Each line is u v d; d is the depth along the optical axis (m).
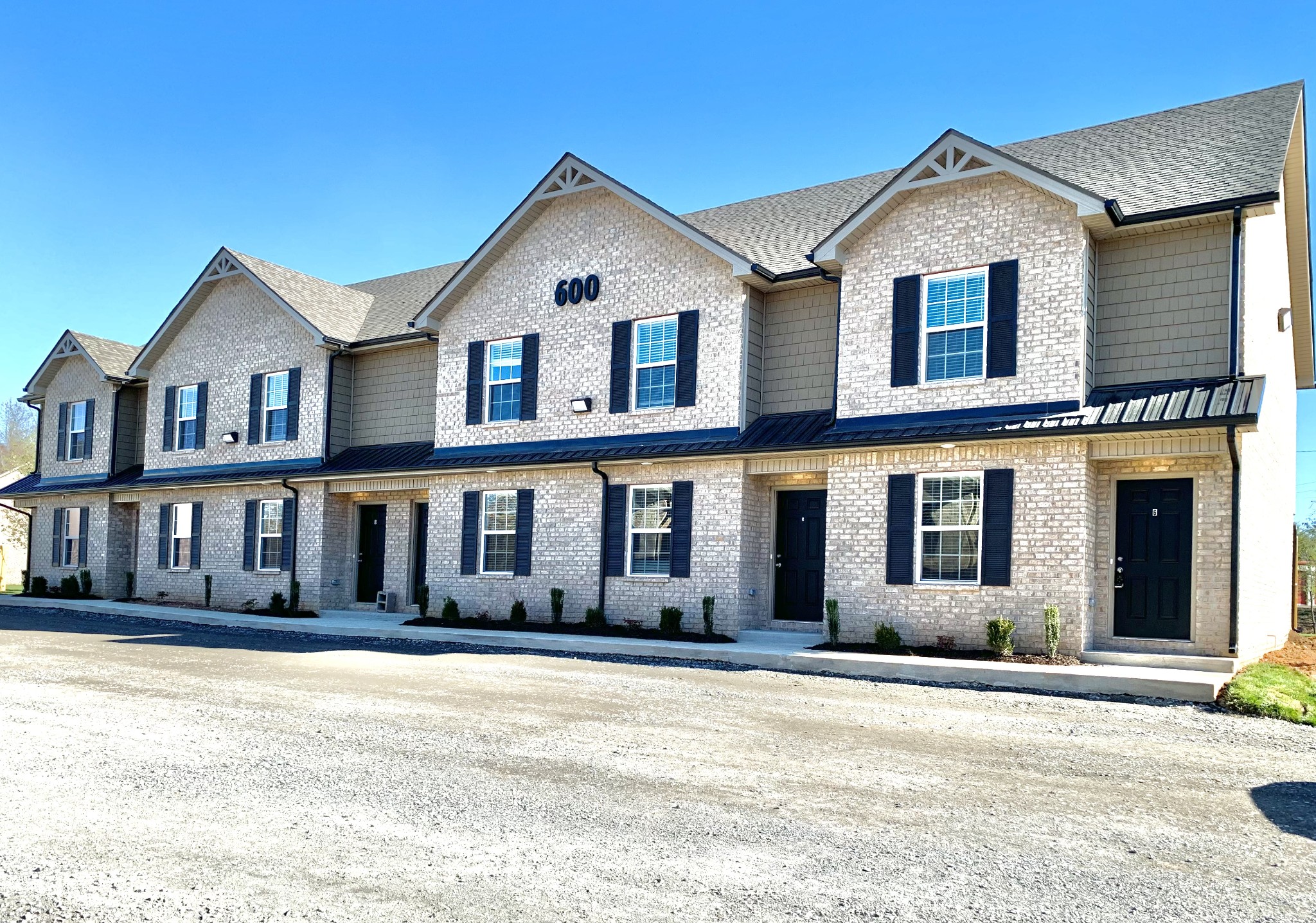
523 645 17.67
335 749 8.78
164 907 5.14
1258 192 14.29
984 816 7.02
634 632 18.27
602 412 20.05
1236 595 13.91
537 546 20.59
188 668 13.94
